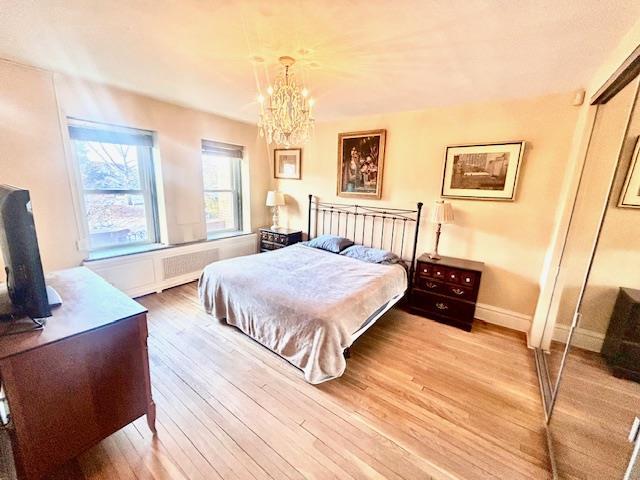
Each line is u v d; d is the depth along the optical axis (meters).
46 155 2.50
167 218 3.49
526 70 2.04
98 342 1.29
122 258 3.07
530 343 2.56
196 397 1.85
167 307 3.08
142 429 1.61
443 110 3.03
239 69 2.21
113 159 3.09
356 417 1.73
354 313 2.16
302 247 3.76
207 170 4.05
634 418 1.05
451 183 3.05
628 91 1.61
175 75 2.39
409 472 1.40
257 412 1.74
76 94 2.59
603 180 1.81
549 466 1.45
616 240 1.52
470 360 2.33
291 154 4.41
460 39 1.66
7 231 1.18
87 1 1.38
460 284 2.81
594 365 1.49
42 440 1.17
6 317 1.26
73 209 2.72
